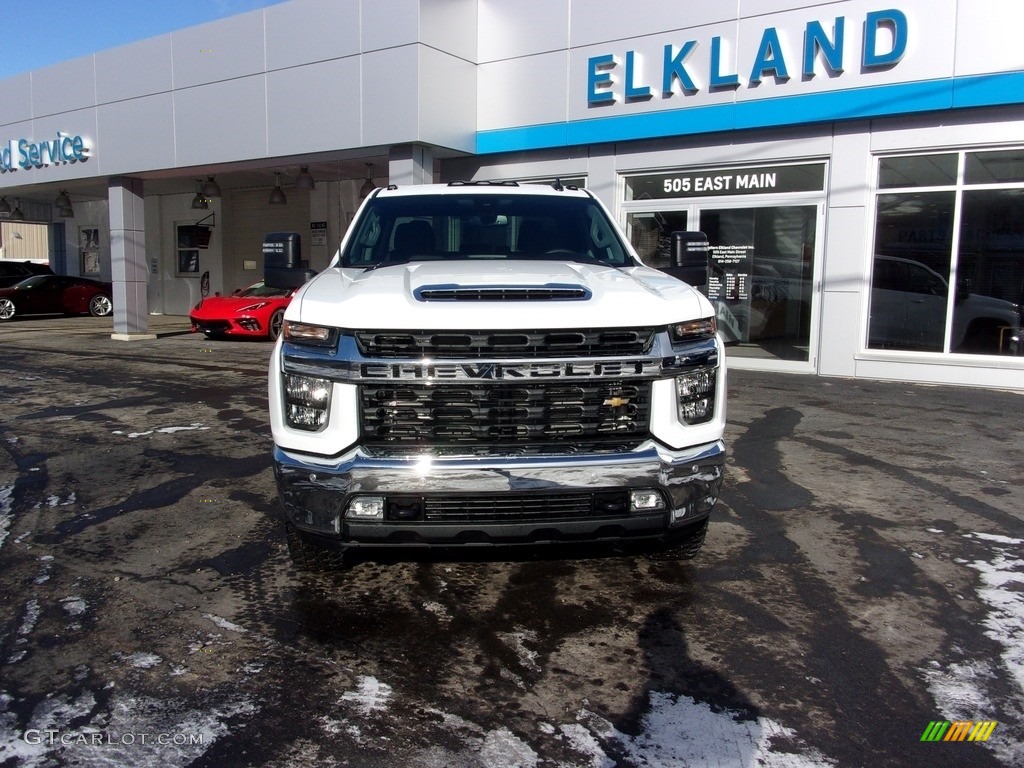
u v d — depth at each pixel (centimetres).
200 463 631
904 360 1005
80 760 263
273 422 359
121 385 1007
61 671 320
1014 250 943
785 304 1088
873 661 331
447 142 1188
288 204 2075
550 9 1174
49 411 841
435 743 274
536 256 468
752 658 333
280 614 371
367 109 1172
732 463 631
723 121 1066
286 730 281
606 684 312
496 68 1230
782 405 862
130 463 632
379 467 330
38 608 376
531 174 1245
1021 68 891
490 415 336
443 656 334
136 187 1585
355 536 340
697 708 296
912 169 986
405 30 1122
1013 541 466
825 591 399
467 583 406
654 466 338
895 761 265
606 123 1152
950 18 919
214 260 2244
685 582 409
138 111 1455
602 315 338
